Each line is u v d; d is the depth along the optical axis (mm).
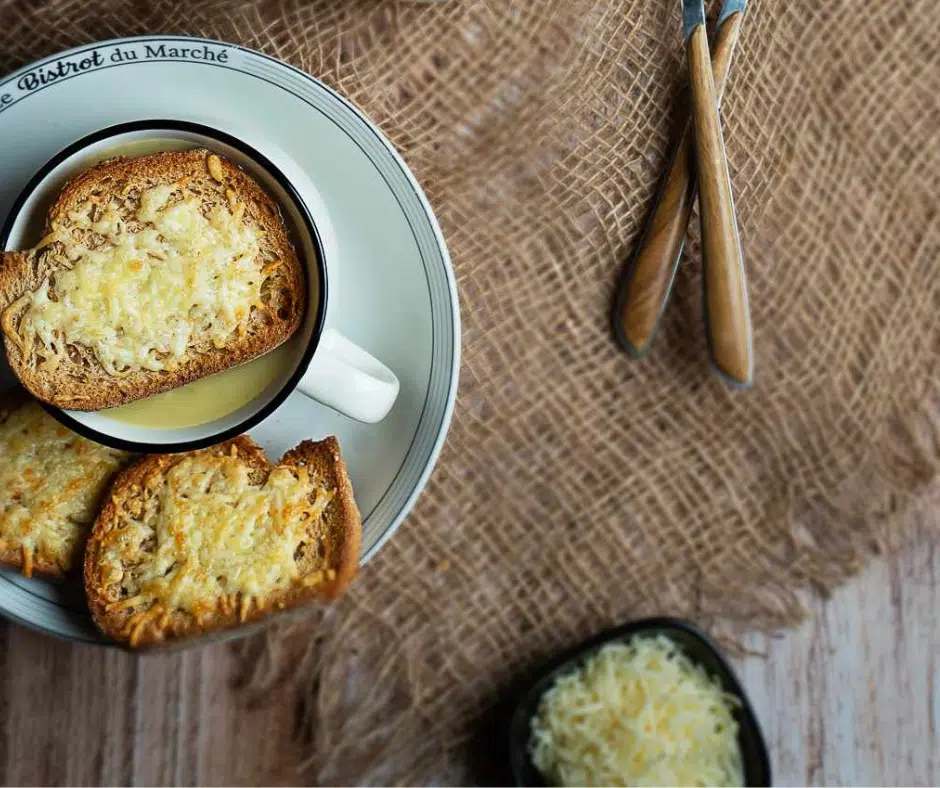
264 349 507
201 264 496
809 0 611
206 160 503
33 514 529
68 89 521
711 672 607
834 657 631
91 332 495
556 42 592
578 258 600
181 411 513
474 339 600
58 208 496
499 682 610
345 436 543
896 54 620
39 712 602
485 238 596
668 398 613
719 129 574
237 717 608
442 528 607
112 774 603
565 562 612
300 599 524
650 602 617
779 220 615
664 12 593
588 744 598
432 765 608
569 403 608
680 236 585
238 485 525
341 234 536
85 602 540
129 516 526
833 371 621
